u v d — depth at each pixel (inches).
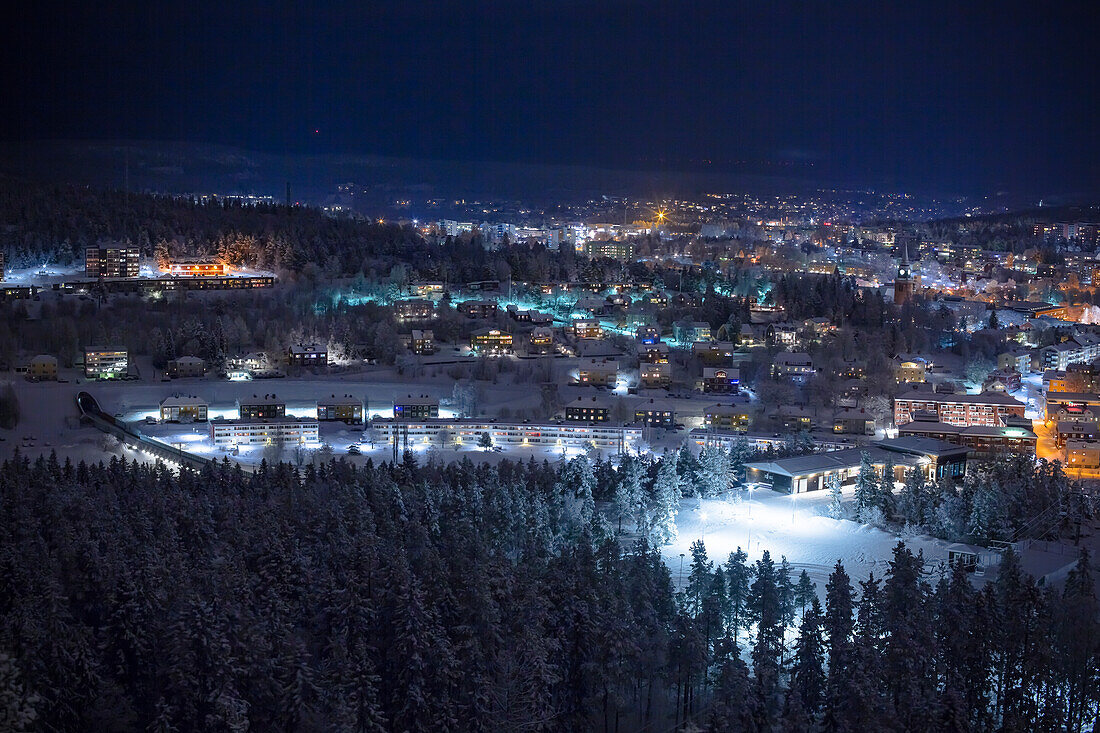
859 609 6737.2
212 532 7815.0
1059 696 6501.0
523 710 5782.5
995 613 6589.6
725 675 6043.3
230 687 5438.0
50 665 5718.5
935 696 5511.8
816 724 6018.7
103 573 6510.8
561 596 6692.9
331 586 6678.2
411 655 5856.3
